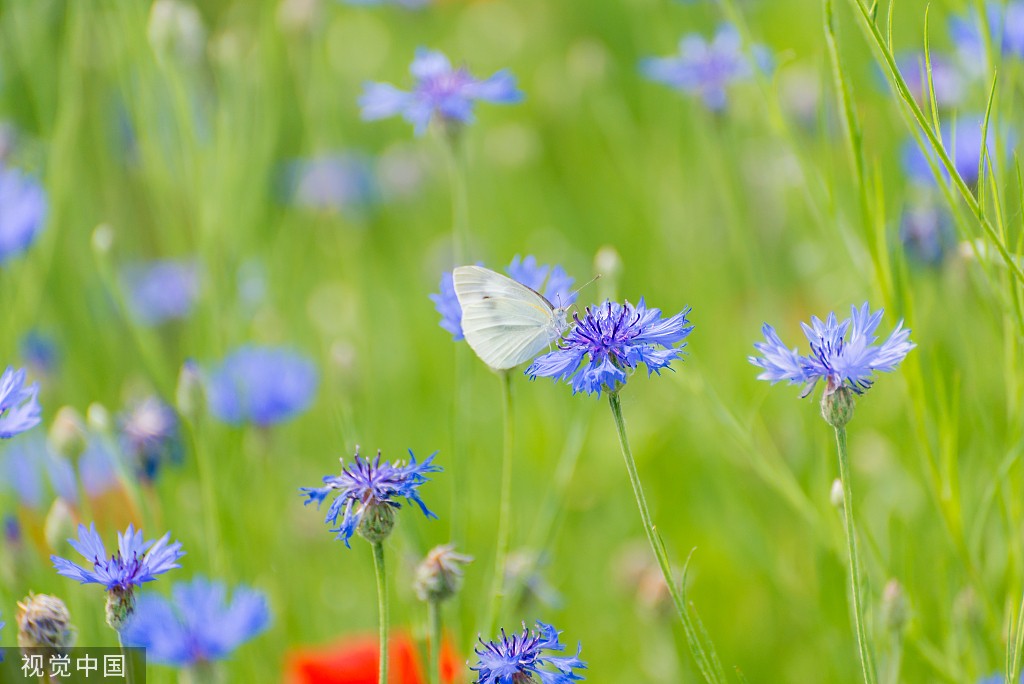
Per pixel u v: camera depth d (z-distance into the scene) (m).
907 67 1.05
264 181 1.23
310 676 0.91
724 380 1.19
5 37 1.23
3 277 1.07
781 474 0.98
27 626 0.80
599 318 0.79
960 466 1.01
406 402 1.27
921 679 0.94
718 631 1.06
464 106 0.94
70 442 0.89
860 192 0.87
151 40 1.04
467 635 1.04
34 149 1.18
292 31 1.22
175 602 0.86
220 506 0.99
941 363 1.03
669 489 1.17
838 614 0.98
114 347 1.19
